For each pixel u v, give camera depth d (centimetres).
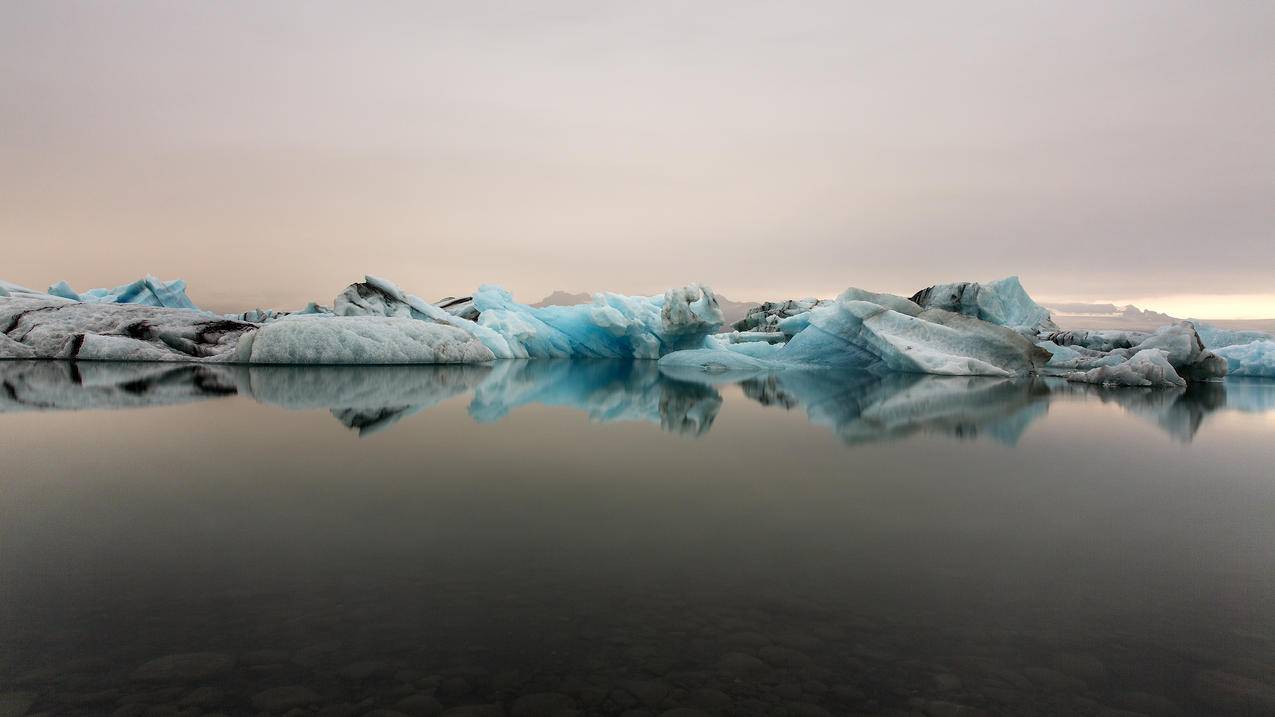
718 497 364
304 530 292
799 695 164
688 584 235
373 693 162
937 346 1902
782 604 219
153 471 412
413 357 1744
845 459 494
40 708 154
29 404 734
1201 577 252
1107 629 205
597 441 561
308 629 196
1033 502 368
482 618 204
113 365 1378
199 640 188
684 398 1020
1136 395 1174
